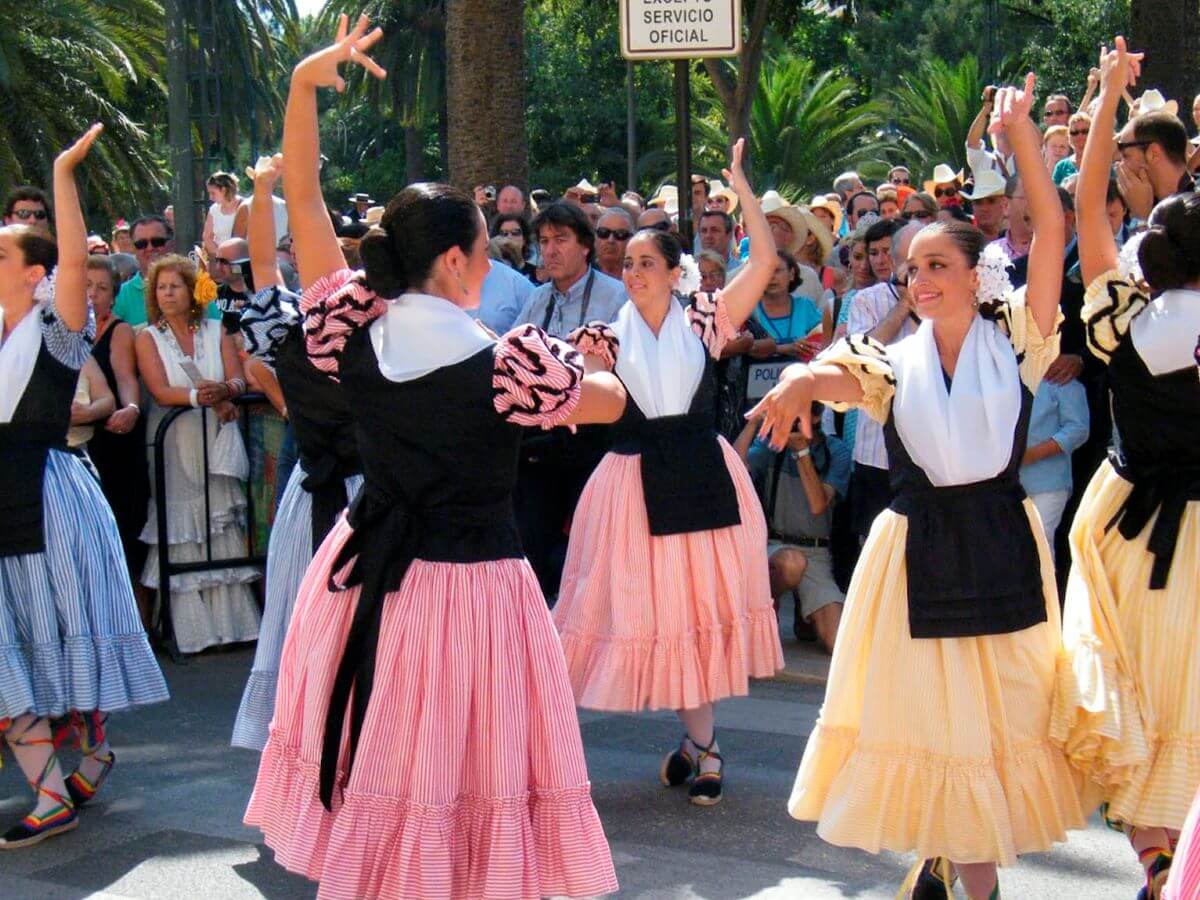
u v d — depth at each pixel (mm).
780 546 7012
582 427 6984
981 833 3707
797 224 9008
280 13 28906
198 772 5645
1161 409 3902
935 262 3820
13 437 4879
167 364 7234
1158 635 3871
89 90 23594
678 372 5160
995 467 3777
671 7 6934
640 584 5102
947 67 35469
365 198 15727
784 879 4504
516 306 7449
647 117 38906
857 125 32312
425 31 35781
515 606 3484
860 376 3850
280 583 5098
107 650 5043
